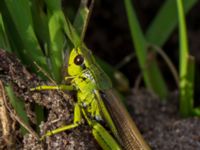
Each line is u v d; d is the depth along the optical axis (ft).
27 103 0.55
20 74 0.55
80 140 0.56
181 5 0.64
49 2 0.56
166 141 0.64
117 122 0.58
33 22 0.57
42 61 0.56
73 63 0.57
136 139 0.58
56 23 0.56
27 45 0.56
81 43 0.57
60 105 0.56
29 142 0.55
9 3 0.55
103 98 0.58
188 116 0.68
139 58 0.68
